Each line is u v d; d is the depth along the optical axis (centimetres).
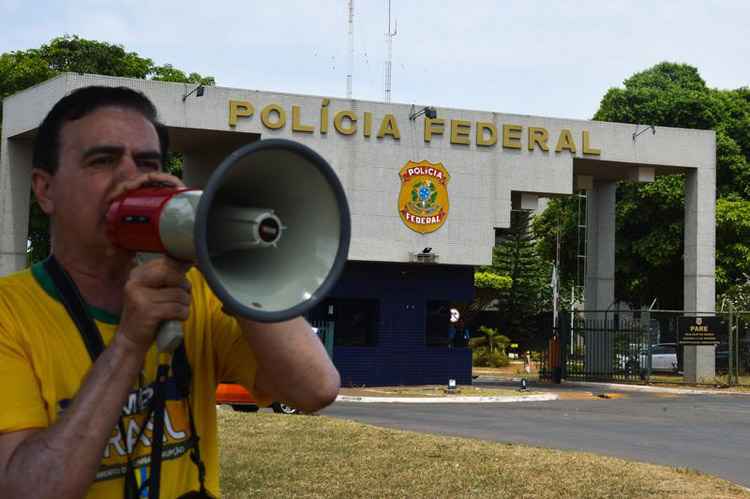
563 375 2803
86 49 3500
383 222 2408
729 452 1238
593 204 3034
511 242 4622
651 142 2675
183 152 2614
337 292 2409
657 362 3334
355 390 2286
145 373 210
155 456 205
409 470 905
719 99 4047
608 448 1236
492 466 945
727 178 3862
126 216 187
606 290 3008
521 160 2530
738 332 2758
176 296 186
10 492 179
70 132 204
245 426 1188
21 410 192
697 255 2739
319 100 2366
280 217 188
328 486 812
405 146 2428
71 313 205
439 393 2236
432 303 2598
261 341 218
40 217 3088
